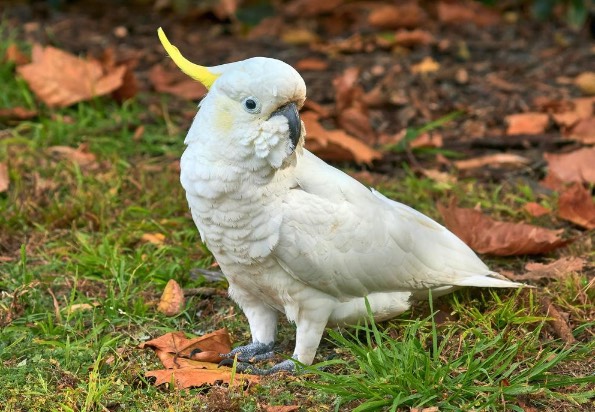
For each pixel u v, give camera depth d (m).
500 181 9.16
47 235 8.00
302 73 11.71
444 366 5.75
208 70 5.93
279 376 6.02
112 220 8.20
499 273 7.34
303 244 5.83
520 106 10.74
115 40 12.49
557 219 8.32
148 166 9.15
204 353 6.21
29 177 8.87
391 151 9.70
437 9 13.66
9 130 9.80
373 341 6.52
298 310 6.10
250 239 5.85
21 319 6.74
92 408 5.69
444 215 7.83
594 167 8.92
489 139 9.90
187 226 8.17
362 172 9.23
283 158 5.66
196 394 5.86
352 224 5.96
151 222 8.12
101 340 6.42
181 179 5.96
